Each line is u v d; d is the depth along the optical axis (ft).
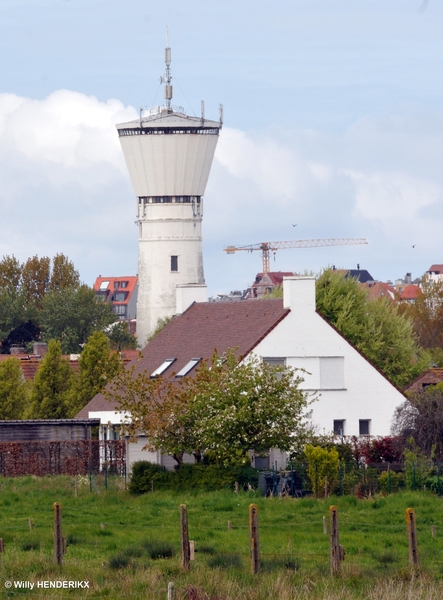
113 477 568.00
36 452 598.34
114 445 603.26
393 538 381.40
